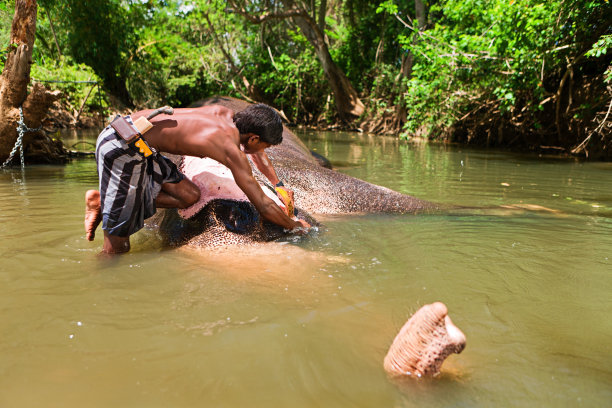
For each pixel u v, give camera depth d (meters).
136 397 1.49
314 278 2.63
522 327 2.06
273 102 28.30
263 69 27.95
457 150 12.12
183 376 1.62
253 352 1.78
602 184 6.65
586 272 2.82
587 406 1.49
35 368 1.65
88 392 1.51
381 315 2.16
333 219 4.23
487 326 2.06
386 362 1.69
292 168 4.95
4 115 6.98
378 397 1.51
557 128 11.58
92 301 2.24
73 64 20.11
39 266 2.73
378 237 3.59
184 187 3.39
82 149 9.65
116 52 22.05
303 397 1.51
